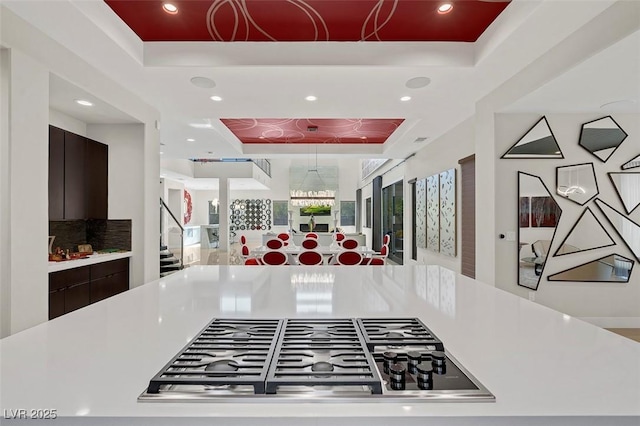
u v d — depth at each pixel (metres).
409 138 6.38
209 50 3.09
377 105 4.27
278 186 17.48
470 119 5.01
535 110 3.66
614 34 2.24
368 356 0.88
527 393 0.74
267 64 3.09
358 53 3.10
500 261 3.79
